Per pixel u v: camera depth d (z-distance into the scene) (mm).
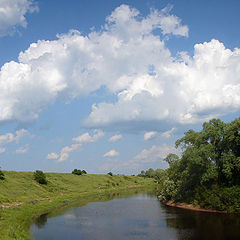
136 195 80062
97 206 55250
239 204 38094
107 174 140500
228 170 39656
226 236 25844
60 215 43781
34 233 30531
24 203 50438
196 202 44719
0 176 67125
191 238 25781
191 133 49406
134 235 28438
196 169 45094
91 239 27328
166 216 39906
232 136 40000
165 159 61062
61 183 91312
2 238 23766
